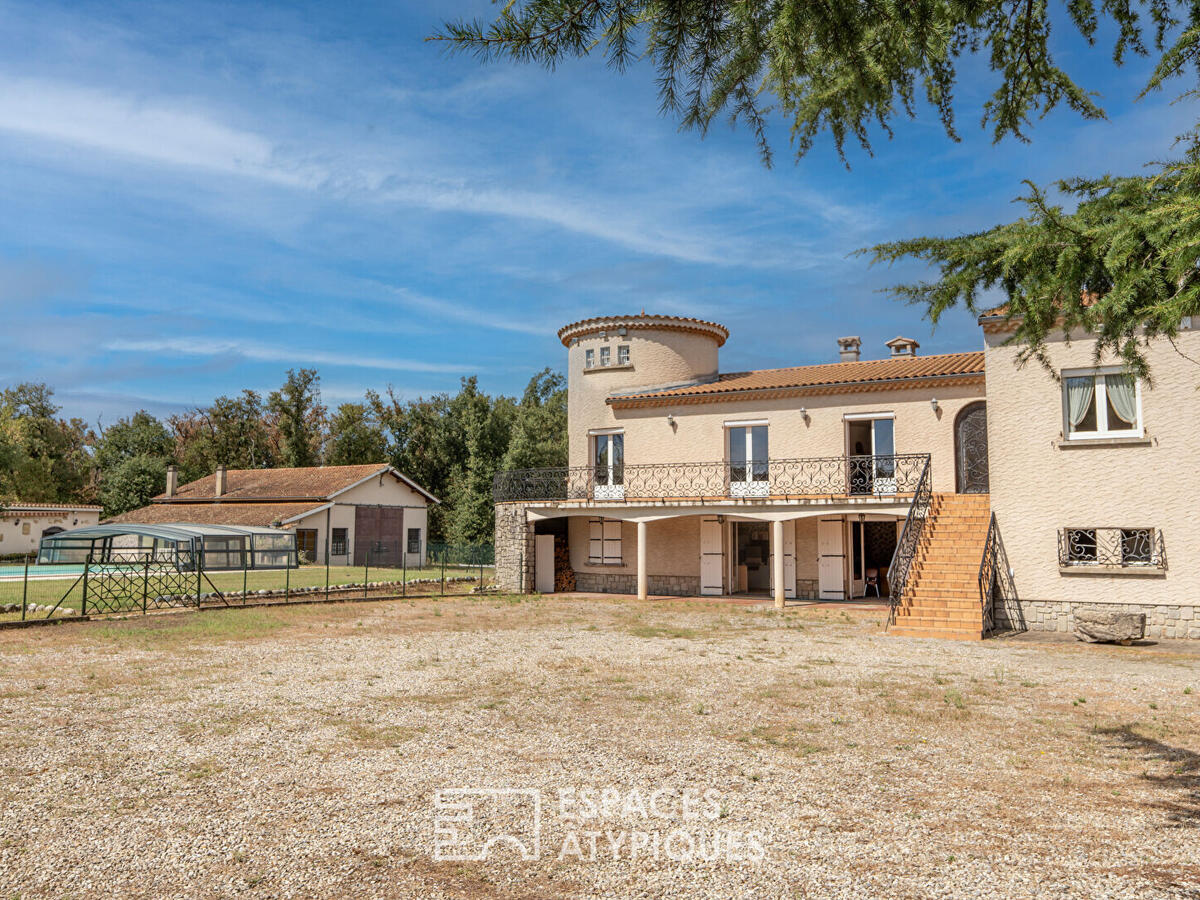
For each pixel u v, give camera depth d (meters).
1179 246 3.49
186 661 11.97
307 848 4.94
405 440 55.78
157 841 5.05
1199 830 5.18
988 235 4.24
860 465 21.47
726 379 25.38
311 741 7.43
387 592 24.23
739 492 22.94
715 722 8.16
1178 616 14.49
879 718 8.31
